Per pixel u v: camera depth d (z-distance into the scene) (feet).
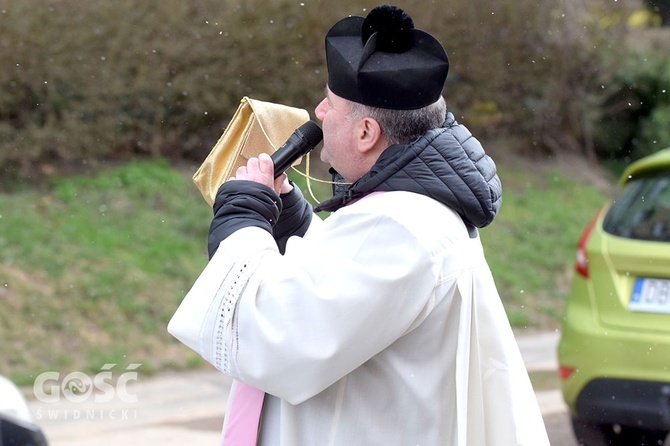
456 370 10.51
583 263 23.66
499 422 11.09
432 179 10.66
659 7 71.87
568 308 23.82
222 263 10.70
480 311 11.02
